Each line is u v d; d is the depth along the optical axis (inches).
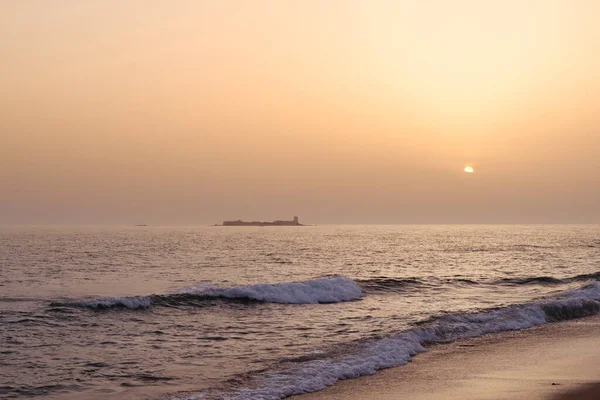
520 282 1759.4
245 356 714.2
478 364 675.4
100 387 581.0
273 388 562.6
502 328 915.4
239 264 2517.2
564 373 631.2
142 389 571.2
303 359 689.0
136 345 789.9
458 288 1593.3
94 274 1953.7
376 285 1566.2
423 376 617.9
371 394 548.4
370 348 738.8
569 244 4921.3
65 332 879.7
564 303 1102.4
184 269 2218.3
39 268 2170.3
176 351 748.6
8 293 1402.6
